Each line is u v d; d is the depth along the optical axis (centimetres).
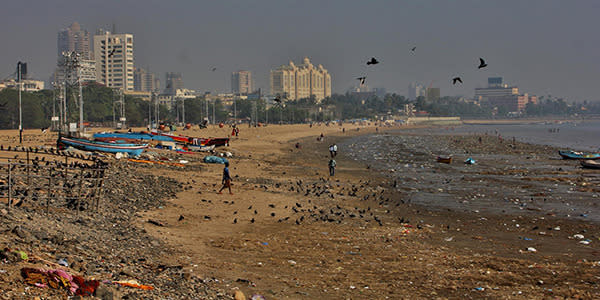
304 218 2561
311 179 4275
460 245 2108
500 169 5469
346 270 1694
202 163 4869
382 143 11562
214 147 6231
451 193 3691
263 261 1762
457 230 2425
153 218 2295
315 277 1603
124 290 1203
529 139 14425
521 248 2072
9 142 5572
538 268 1755
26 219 1661
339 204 3102
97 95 19475
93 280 1157
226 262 1714
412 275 1652
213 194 3112
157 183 3228
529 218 2770
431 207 3102
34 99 14388
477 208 3077
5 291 1013
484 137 15200
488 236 2302
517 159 6906
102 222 1995
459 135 17162
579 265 1806
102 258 1479
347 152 8338
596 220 2720
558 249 2064
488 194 3647
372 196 3488
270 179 4081
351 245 2047
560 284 1577
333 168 4641
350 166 5716
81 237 1642
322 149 9038
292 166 5400
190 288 1353
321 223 2459
